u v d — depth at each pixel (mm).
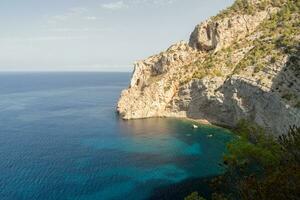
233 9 175500
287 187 26484
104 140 120438
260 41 140250
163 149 107375
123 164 93750
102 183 80188
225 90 131500
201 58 163750
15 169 90375
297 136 40469
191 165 91688
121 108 169000
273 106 103438
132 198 72000
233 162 61094
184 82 155875
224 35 159375
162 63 170500
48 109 196625
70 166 92500
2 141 121312
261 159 59875
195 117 149125
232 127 130125
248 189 30797
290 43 117812
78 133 132125
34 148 111500
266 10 160875
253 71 121562
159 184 79000
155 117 158125
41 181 81500
